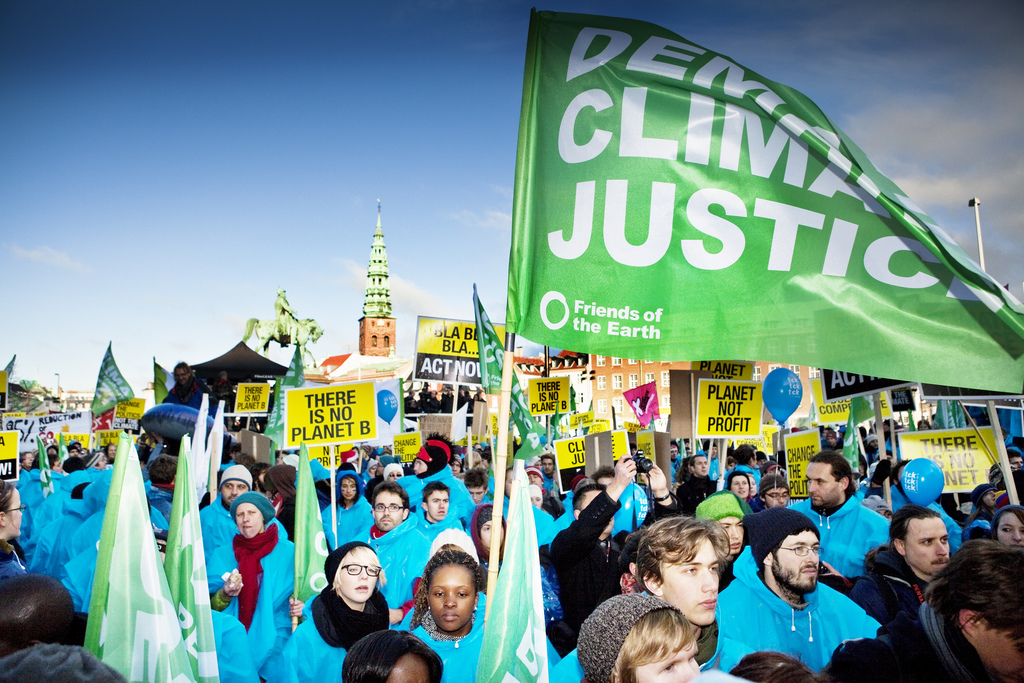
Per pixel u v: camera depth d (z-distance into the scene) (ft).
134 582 8.57
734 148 11.04
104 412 54.44
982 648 7.49
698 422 25.59
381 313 488.85
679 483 31.73
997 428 16.55
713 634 9.87
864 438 50.70
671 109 11.20
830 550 16.14
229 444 39.27
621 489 13.65
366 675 8.56
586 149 11.30
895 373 10.36
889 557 11.96
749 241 10.93
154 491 22.49
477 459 34.65
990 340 10.28
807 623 10.88
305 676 12.24
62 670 5.05
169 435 36.09
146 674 8.38
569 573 13.93
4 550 15.23
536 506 23.36
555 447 32.14
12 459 31.96
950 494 25.21
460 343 40.16
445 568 11.96
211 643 9.60
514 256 11.09
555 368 221.66
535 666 8.87
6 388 41.39
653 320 10.91
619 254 11.10
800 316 10.70
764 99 10.96
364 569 12.56
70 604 8.18
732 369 32.12
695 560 9.32
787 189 10.92
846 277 10.72
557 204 11.27
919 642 8.38
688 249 11.02
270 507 16.96
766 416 59.82
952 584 7.70
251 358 79.20
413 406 86.53
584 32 11.53
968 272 10.32
